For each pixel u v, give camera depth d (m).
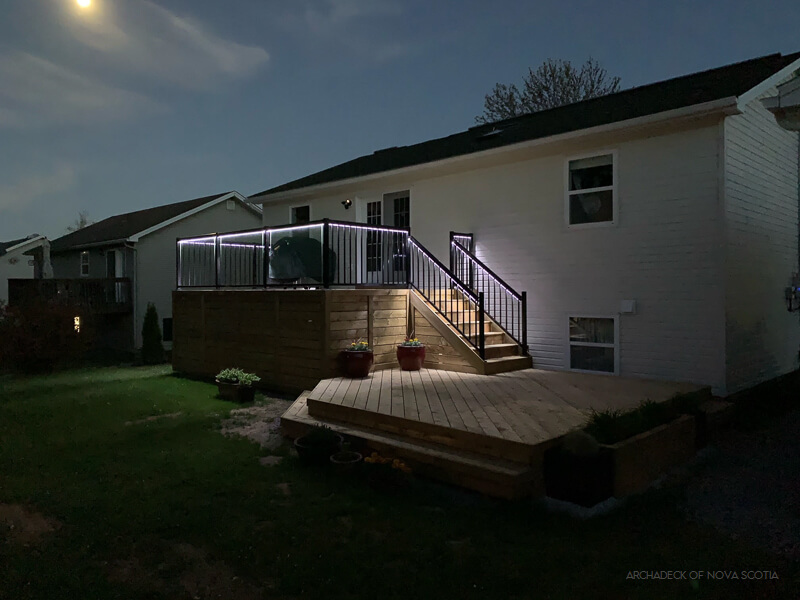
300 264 9.87
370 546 3.56
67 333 13.55
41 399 8.84
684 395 6.26
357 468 4.96
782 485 5.08
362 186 12.40
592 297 8.69
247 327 9.99
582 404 6.16
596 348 8.72
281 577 3.19
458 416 5.57
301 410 6.84
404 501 4.39
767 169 8.75
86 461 5.38
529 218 9.48
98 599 2.92
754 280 8.28
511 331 9.69
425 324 9.40
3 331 12.94
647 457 4.92
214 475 4.95
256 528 3.85
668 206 7.87
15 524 3.92
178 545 3.60
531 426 5.13
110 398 8.77
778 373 9.19
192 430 6.64
